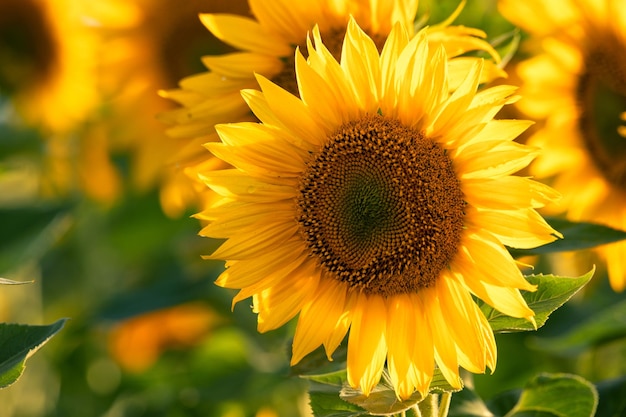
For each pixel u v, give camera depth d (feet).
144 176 5.18
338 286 4.03
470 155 3.91
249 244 4.00
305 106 3.97
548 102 4.68
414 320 3.96
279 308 4.01
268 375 5.24
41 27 5.39
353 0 4.18
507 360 4.80
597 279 4.75
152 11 5.11
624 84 4.63
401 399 3.84
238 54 4.26
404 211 3.98
